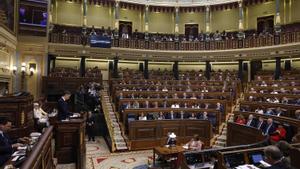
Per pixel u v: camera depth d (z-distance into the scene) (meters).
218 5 27.45
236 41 23.41
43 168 4.61
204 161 6.07
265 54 21.61
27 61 19.80
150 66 27.39
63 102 7.96
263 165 5.40
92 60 25.59
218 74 24.77
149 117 14.19
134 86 19.08
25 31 19.53
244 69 25.12
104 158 11.68
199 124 13.89
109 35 24.11
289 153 5.20
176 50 25.19
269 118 11.16
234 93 18.11
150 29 29.11
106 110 15.78
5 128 5.35
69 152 7.45
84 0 25.14
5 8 15.61
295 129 9.68
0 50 14.77
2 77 15.39
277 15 22.59
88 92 17.30
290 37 19.81
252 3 26.47
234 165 5.47
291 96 14.07
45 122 9.06
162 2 27.73
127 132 13.67
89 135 14.68
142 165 10.79
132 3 27.36
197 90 19.38
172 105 15.77
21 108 7.70
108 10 27.95
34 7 19.77
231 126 11.71
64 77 19.72
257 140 9.62
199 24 28.84
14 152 5.13
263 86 17.61
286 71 21.50
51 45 21.41
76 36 22.50
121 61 26.55
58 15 26.14
